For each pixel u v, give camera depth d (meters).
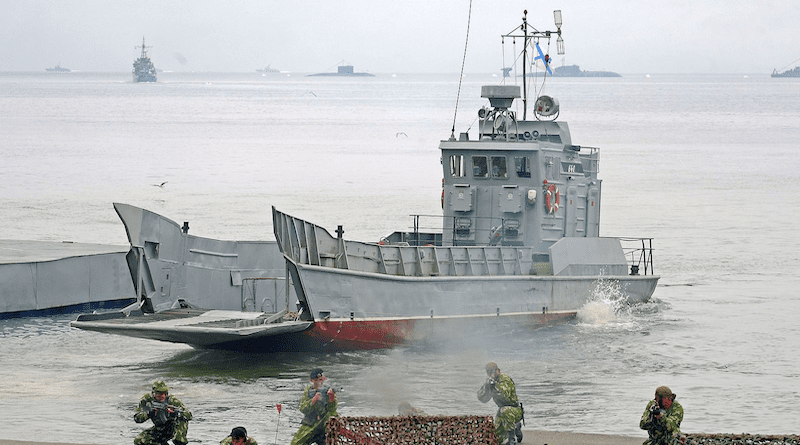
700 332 47.16
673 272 64.44
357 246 42.03
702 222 86.50
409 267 43.78
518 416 26.75
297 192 104.88
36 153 157.12
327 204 94.12
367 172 130.75
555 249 48.66
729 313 51.78
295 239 40.09
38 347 43.16
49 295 50.41
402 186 112.00
